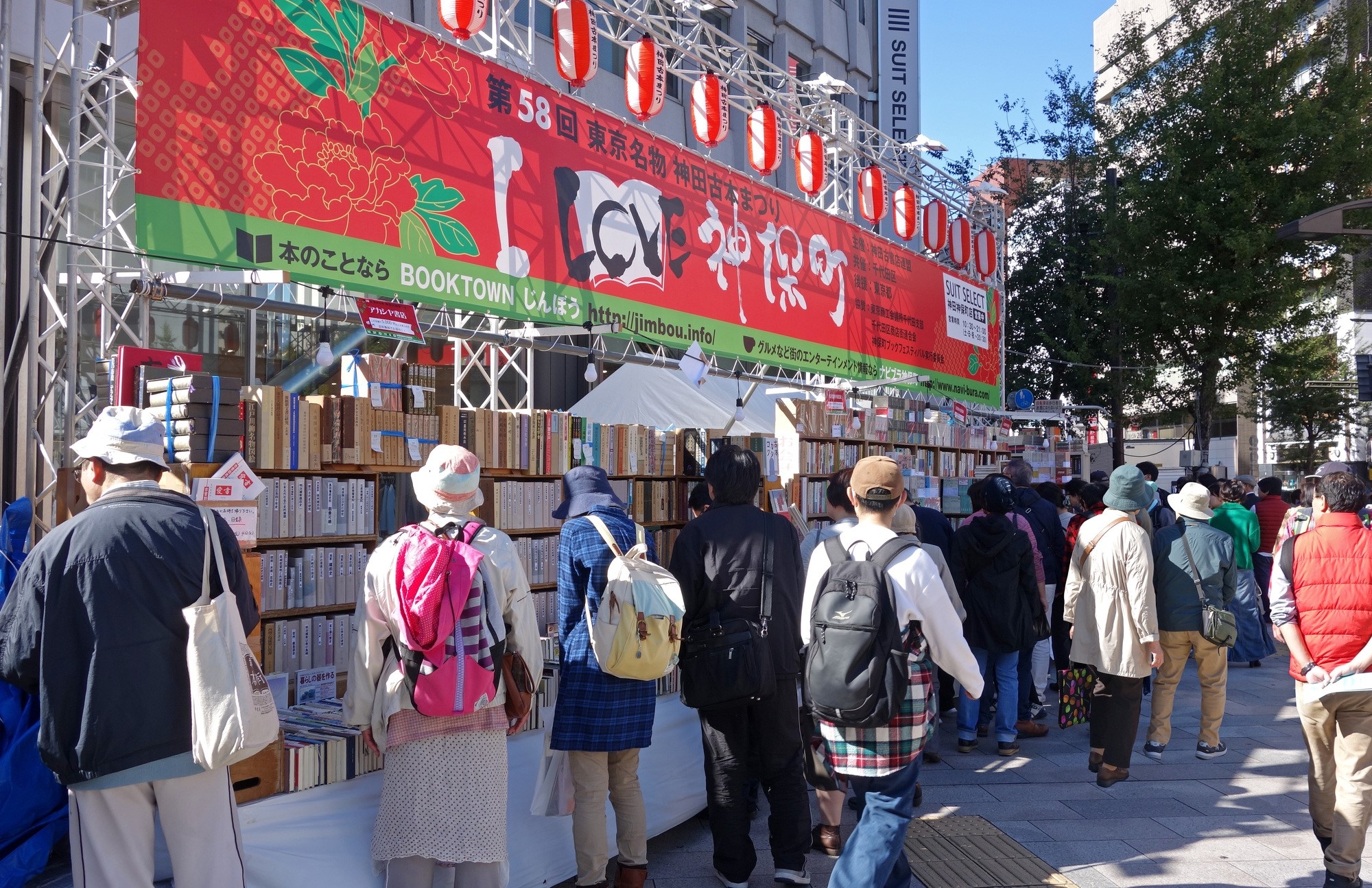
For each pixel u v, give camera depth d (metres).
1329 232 9.42
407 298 5.81
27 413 5.66
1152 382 19.33
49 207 4.97
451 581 3.31
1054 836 4.96
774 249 9.50
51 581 2.68
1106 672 5.69
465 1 5.96
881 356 11.38
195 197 4.77
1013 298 22.48
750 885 4.36
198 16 4.81
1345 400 23.27
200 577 2.81
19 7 5.83
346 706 3.36
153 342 8.30
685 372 7.54
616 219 7.49
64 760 2.65
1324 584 4.02
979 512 6.76
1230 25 18.81
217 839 2.84
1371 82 18.28
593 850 4.01
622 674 3.82
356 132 5.56
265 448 4.32
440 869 3.63
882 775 3.36
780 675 4.23
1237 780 5.91
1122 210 19.52
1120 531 5.67
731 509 4.33
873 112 21.83
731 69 9.34
